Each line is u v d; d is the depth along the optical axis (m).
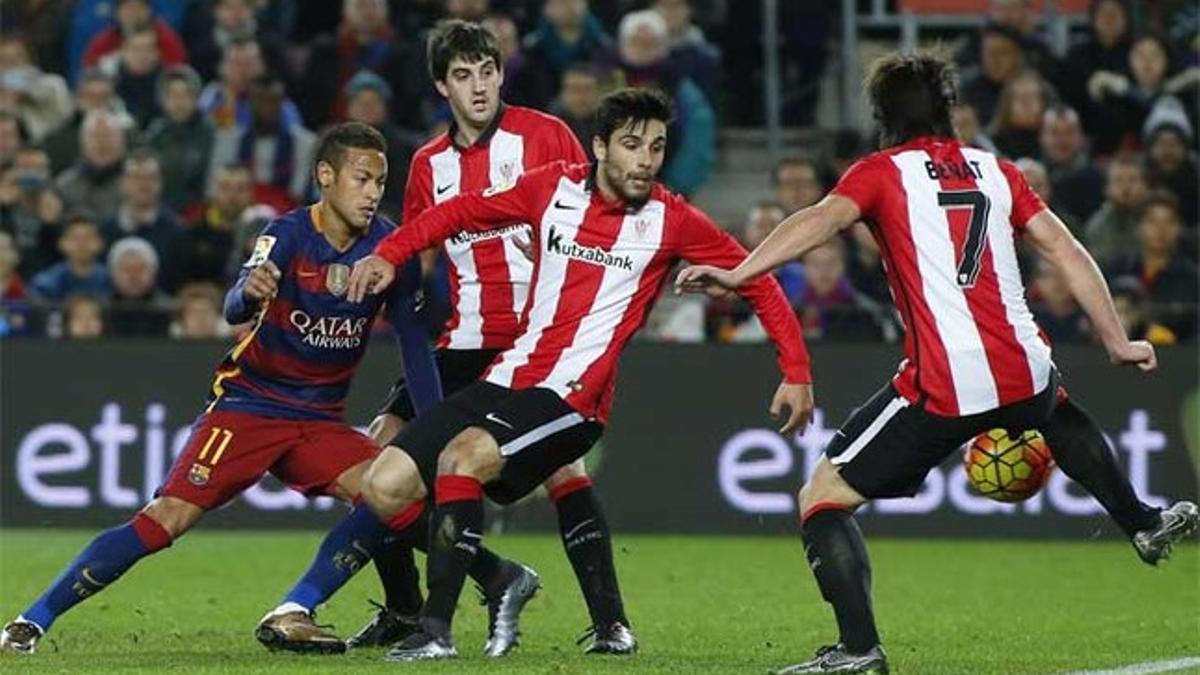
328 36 69.94
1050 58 67.31
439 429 29.84
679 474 54.97
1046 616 39.19
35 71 69.31
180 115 65.62
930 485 54.78
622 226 29.92
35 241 63.09
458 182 34.00
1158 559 29.70
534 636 35.31
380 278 30.06
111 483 55.19
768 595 42.53
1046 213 28.59
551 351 29.94
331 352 31.88
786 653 32.81
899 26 74.56
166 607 39.78
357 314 31.66
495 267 33.59
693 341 55.09
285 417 31.95
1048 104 64.50
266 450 31.88
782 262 27.97
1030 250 58.84
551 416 29.78
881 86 28.78
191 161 65.62
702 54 66.94
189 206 65.56
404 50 67.25
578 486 32.50
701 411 54.97
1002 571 47.59
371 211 31.28
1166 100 67.38
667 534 54.94
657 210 30.06
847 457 28.47
